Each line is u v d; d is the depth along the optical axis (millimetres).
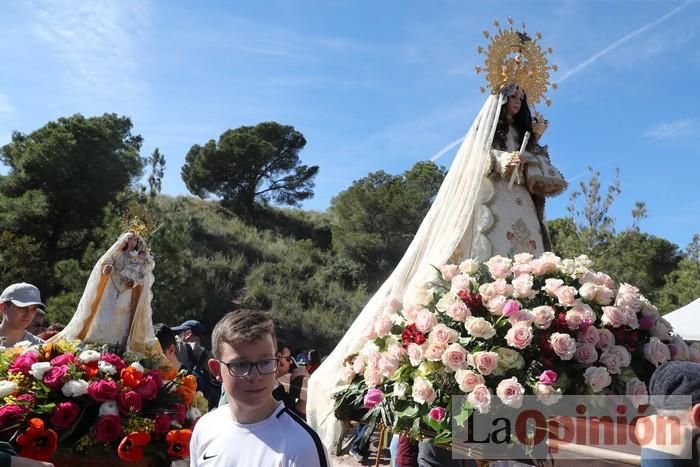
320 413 5398
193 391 4680
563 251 18609
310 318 28266
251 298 29062
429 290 3953
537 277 3879
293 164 49594
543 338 3508
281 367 5191
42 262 20984
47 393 4094
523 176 5695
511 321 3512
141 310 6184
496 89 5957
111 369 4414
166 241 19500
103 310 6031
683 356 3748
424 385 3465
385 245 35969
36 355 4383
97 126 28406
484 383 3383
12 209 24797
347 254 36250
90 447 4086
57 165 26266
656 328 3777
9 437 3969
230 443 2432
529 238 5598
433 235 5680
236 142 46344
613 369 3463
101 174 27109
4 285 19484
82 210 26797
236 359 2424
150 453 4223
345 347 5578
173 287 19250
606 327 3682
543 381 3275
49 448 3883
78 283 18719
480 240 5363
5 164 28500
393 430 3664
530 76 6023
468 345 3580
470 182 5570
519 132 6043
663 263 35125
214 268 30984
